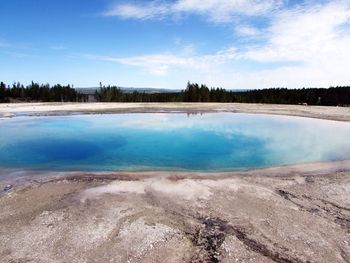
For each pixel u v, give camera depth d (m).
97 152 13.31
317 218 6.43
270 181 8.81
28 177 9.29
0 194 7.78
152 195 7.61
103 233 5.75
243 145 14.78
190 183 8.54
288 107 32.28
